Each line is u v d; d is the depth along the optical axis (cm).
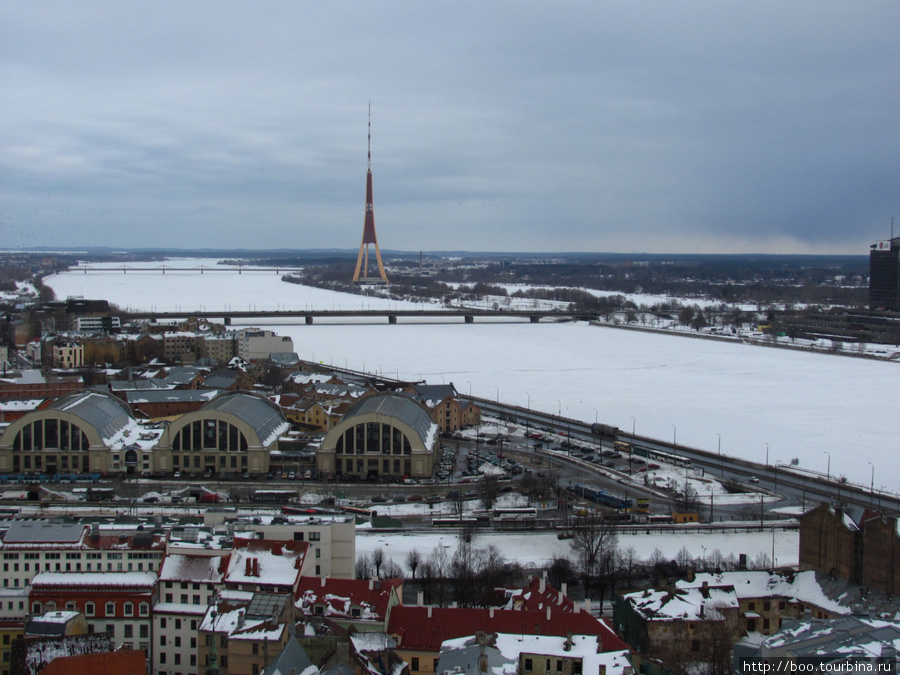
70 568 18612
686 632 17500
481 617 16750
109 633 17350
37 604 17775
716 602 18138
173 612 17650
